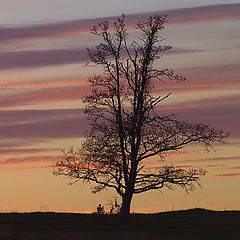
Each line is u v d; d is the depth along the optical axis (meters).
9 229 114.56
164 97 126.56
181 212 148.00
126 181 125.06
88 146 126.06
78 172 125.81
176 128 124.94
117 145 125.81
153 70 127.50
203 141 125.88
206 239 110.25
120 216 125.81
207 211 150.00
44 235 103.81
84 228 118.50
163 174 125.19
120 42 128.50
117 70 127.44
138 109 125.69
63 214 137.75
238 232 117.38
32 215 136.00
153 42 127.88
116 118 125.69
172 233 116.00
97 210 137.75
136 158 125.44
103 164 124.81
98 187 125.75
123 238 106.31
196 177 125.25
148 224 126.06
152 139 125.19
